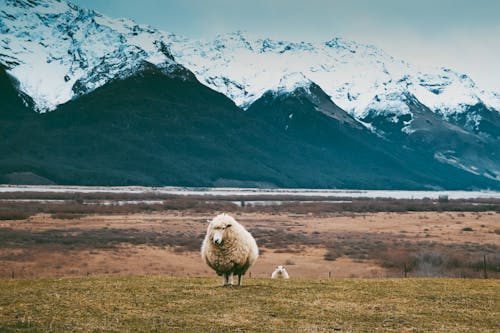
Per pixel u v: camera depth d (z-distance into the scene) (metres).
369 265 61.69
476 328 18.97
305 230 103.12
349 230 104.06
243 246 24.77
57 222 106.56
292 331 18.05
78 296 22.75
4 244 72.00
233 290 24.06
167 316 19.56
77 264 59.50
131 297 22.55
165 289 24.33
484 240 86.81
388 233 98.12
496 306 22.30
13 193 199.00
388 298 23.42
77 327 18.16
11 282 27.78
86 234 85.62
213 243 24.59
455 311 21.28
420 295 24.19
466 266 57.28
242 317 19.56
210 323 18.80
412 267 58.75
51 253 65.94
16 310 20.36
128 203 165.12
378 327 18.80
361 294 24.12
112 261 61.84
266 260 65.00
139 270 56.72
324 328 18.45
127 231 92.38
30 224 100.88
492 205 190.00
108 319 19.16
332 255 68.12
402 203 187.50
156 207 150.75
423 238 89.94
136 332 17.75
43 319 19.09
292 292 24.02
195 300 22.03
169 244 76.81
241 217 133.75
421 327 18.95
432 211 163.38
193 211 147.38
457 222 122.00
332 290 24.95
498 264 55.91
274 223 118.12
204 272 56.22
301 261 64.50
